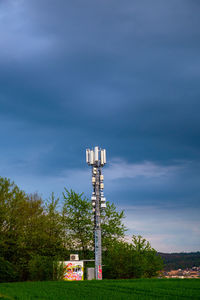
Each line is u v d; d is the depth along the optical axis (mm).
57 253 57094
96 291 30281
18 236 57344
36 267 46969
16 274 52000
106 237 61188
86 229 61906
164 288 31281
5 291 30875
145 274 56688
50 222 60000
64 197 63688
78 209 62781
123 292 29531
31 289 32406
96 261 47312
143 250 61688
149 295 26922
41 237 57062
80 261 46906
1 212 56719
